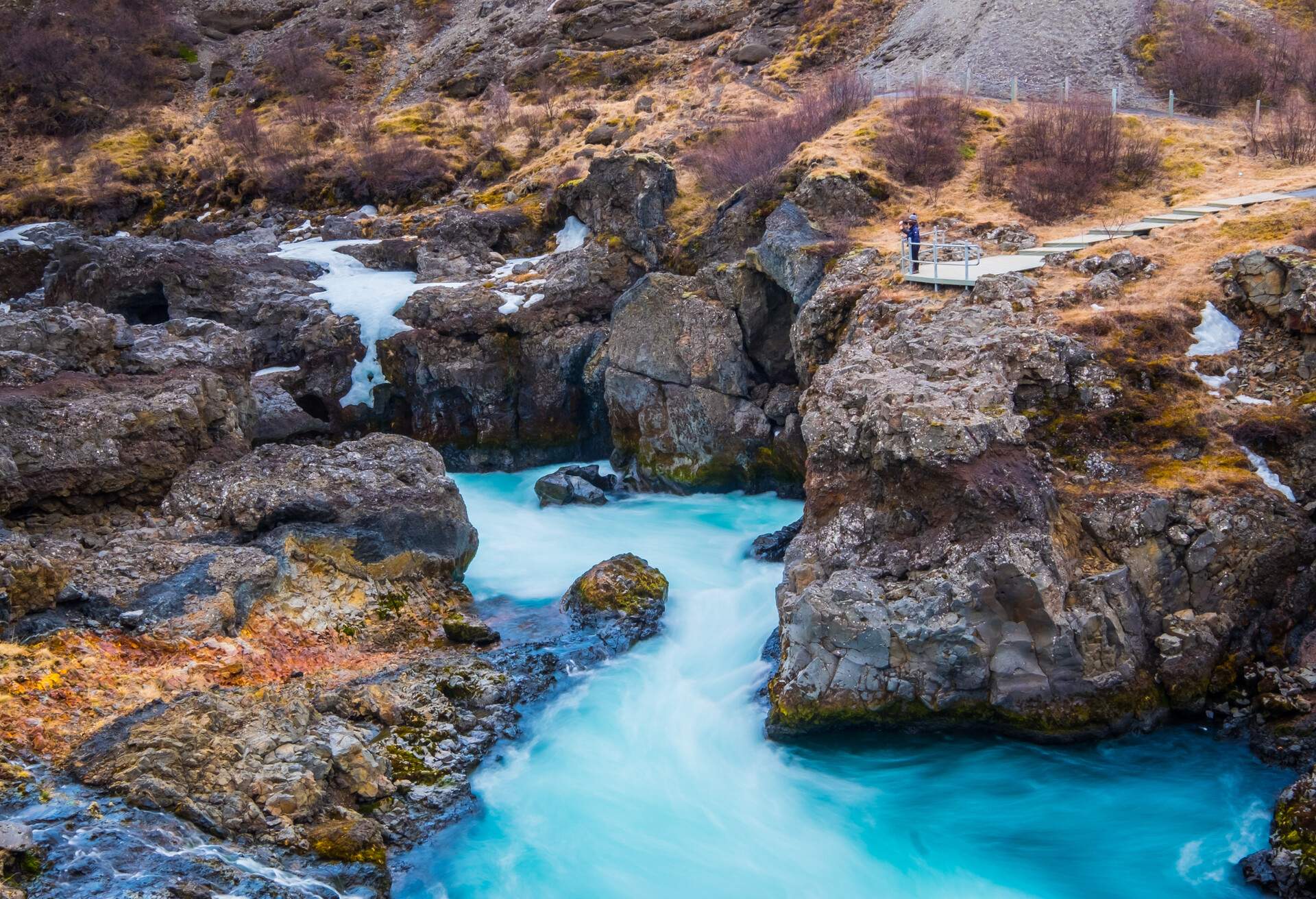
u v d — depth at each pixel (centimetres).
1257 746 1333
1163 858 1202
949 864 1219
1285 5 3759
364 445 1930
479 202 3850
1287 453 1540
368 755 1288
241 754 1201
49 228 3881
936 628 1373
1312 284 1661
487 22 5428
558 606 1856
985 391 1555
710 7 4850
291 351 2931
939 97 3222
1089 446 1580
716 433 2427
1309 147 2689
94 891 959
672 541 2164
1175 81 3319
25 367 1819
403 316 2892
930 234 2514
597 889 1176
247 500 1712
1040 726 1374
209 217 4288
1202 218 2177
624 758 1423
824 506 1591
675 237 2988
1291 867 1109
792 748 1443
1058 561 1382
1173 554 1445
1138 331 1733
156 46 5700
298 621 1609
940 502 1447
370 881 1120
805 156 2881
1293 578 1434
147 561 1570
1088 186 2653
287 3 6125
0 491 1609
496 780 1354
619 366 2559
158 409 1789
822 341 2186
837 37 4303
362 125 4609
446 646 1678
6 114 5091
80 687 1301
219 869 1020
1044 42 3734
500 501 2505
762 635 1733
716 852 1243
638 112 4156
